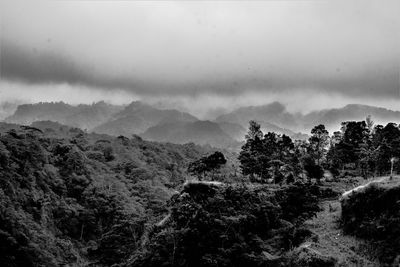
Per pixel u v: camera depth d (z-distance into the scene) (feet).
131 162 514.27
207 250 168.96
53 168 391.45
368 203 157.07
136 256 187.42
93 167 457.27
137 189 436.35
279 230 180.65
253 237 175.42
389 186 152.46
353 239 155.74
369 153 244.63
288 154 279.69
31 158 359.25
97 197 380.17
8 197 282.56
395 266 133.59
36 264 252.01
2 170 304.50
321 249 154.30
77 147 485.56
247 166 261.65
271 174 276.00
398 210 145.38
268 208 188.24
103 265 230.68
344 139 287.48
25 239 256.11
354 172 272.31
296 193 200.23
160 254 174.40
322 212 191.01
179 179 512.22
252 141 275.80
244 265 162.50
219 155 236.43
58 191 371.35
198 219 175.94
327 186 231.50
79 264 291.99
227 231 174.50
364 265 140.15
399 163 228.63
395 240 140.97
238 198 194.39
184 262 168.14
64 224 340.18
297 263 150.30
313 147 301.43
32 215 307.99
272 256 161.17
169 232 176.76
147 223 235.61
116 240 235.20
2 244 240.32
